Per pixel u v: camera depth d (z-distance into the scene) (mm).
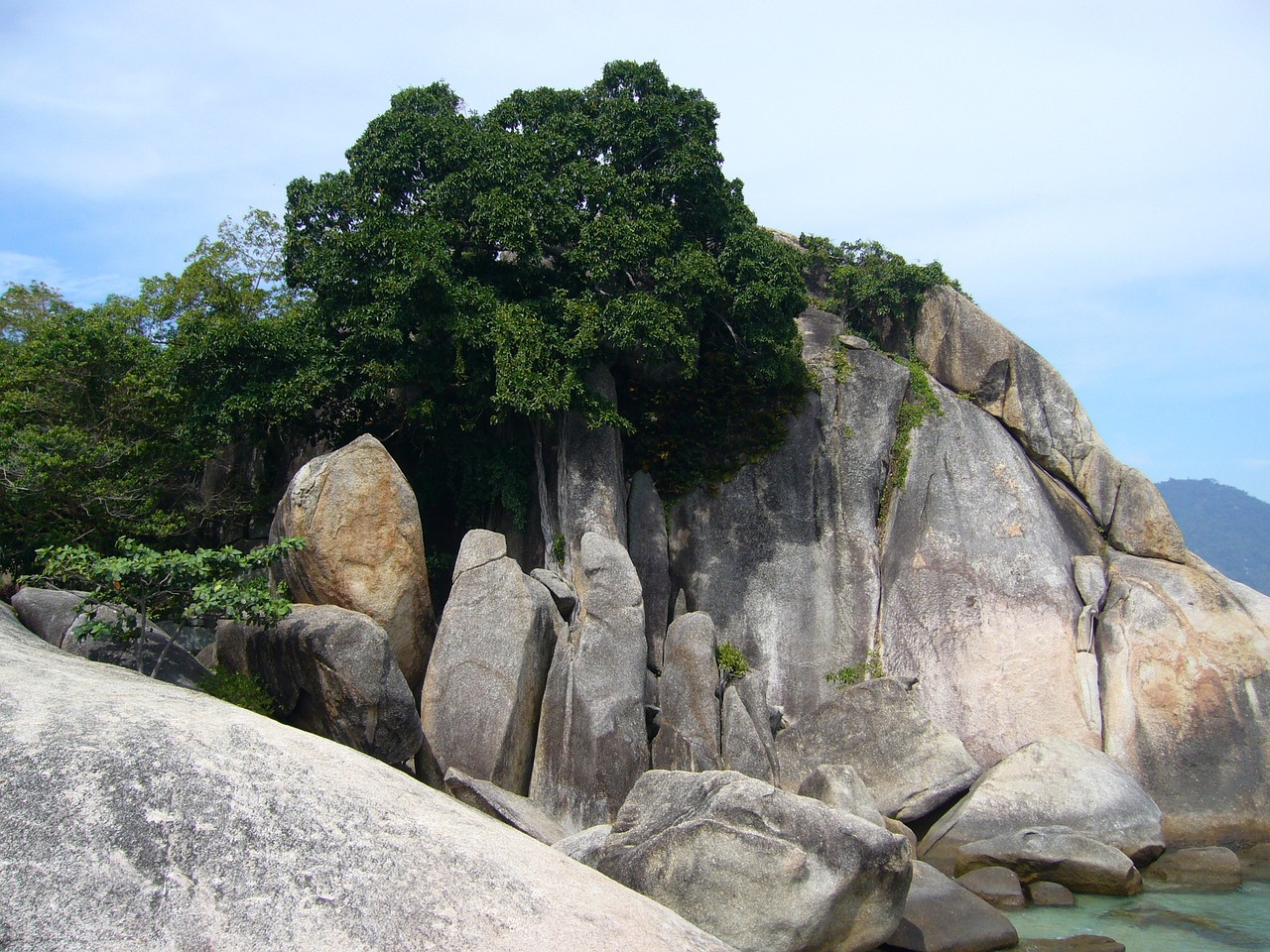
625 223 21609
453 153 21922
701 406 24922
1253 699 21812
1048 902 16734
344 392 21594
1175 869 18344
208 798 8828
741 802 12422
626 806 13914
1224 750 21344
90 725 9367
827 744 20484
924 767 19750
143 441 22797
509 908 8797
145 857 8141
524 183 21797
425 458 23781
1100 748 21844
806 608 23500
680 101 23094
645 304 20938
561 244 22562
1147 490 24688
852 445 24812
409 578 18703
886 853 12195
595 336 21047
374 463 18703
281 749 9984
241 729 10133
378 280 20719
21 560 21375
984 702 22328
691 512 24375
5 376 23922
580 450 22031
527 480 22891
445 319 20844
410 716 16375
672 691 19188
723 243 23500
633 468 24547
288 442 24859
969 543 23891
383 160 21953
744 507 24391
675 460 24625
